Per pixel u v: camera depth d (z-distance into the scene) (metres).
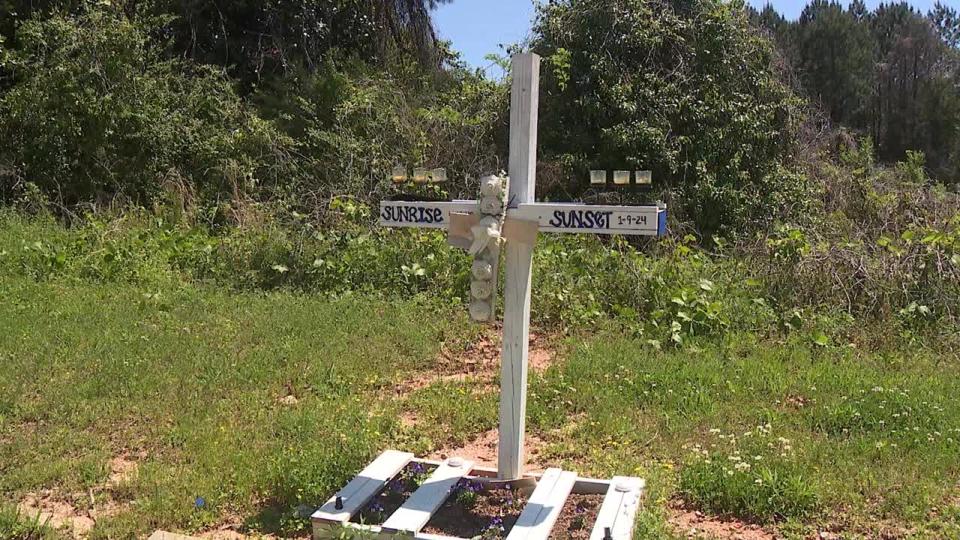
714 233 12.80
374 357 6.59
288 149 13.95
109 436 4.92
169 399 5.46
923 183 13.35
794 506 3.99
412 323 7.64
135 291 8.55
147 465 4.43
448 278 8.97
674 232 12.17
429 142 14.02
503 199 3.70
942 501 4.10
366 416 5.24
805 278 8.66
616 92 13.10
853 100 32.44
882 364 6.75
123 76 13.13
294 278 9.37
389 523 3.49
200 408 5.31
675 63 13.65
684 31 13.76
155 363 6.18
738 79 13.83
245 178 13.13
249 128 14.05
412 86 16.89
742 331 7.64
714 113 13.17
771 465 4.42
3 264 9.24
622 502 3.69
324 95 14.93
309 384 5.96
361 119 14.36
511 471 3.93
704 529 3.88
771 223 12.76
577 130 13.74
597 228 3.60
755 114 13.54
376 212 11.95
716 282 8.94
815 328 7.71
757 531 3.88
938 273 8.34
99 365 6.05
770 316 7.97
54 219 11.84
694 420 5.25
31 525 3.73
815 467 4.45
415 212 3.98
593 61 13.42
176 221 11.84
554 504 3.60
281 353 6.53
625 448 4.84
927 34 36.22
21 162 12.84
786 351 7.04
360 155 13.77
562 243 9.99
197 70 15.33
